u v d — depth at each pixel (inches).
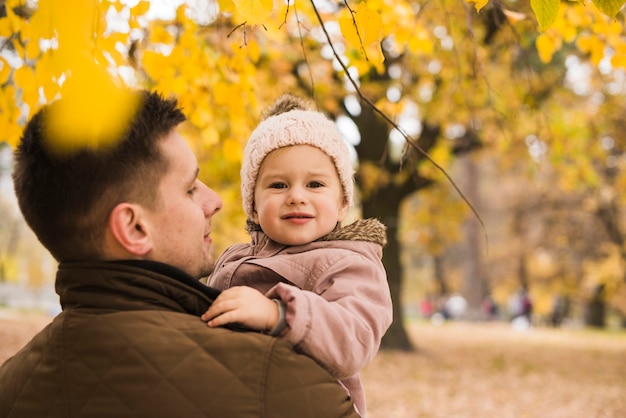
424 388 416.5
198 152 251.4
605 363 597.0
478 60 142.3
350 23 88.7
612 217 1010.7
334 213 79.2
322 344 62.1
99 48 91.0
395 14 155.0
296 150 79.0
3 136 118.6
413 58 376.2
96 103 38.6
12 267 1438.2
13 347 399.2
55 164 57.4
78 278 59.1
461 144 504.4
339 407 59.1
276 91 251.0
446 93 408.5
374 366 485.1
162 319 58.1
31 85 110.9
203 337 57.3
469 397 395.9
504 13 146.2
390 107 165.9
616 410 370.3
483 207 1251.2
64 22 41.2
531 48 422.9
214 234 362.3
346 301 68.0
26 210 59.4
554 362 589.3
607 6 71.1
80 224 58.5
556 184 1045.2
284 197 78.5
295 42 226.2
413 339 761.0
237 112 144.3
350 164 83.8
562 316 1466.5
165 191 60.9
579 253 1158.3
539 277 1316.4
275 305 62.4
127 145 58.4
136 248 59.9
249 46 137.1
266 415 55.6
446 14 166.4
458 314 1494.8
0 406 60.6
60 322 59.2
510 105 403.2
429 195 649.0
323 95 291.4
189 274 63.6
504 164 615.5
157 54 132.6
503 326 1208.2
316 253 75.0
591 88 557.9
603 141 596.1
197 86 142.3
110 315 57.8
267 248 81.0
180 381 55.1
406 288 1945.1
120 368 55.8
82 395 56.1
